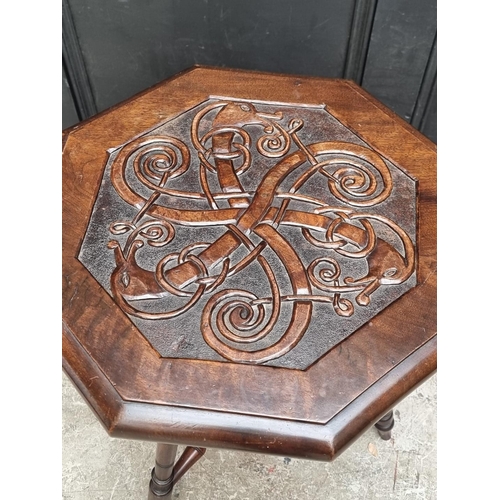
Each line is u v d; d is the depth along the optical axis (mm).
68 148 981
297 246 869
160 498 1160
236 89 1082
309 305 809
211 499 1268
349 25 1319
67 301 810
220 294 816
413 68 1417
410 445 1353
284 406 735
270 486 1286
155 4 1286
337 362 767
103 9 1296
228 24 1324
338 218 903
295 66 1415
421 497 1284
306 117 1048
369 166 979
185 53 1393
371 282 838
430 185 954
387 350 781
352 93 1084
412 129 1032
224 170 960
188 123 1029
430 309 818
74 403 1378
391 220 910
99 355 768
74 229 882
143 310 804
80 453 1317
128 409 733
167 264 846
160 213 903
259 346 774
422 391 1429
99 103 1517
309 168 970
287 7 1284
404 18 1302
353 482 1298
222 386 745
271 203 919
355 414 738
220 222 894
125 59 1407
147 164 967
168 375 752
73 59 1385
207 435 726
